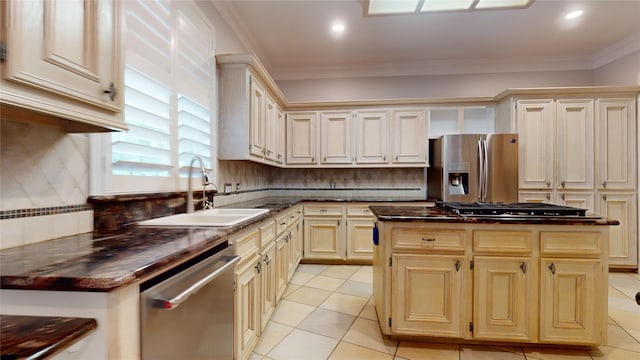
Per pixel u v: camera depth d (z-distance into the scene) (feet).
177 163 6.30
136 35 5.01
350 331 6.86
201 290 3.62
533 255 5.88
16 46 2.34
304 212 12.43
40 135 3.60
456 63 13.42
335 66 13.91
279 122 12.31
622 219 11.15
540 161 11.43
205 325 3.72
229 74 8.20
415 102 12.71
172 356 3.02
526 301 5.89
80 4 2.93
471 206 6.92
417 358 5.83
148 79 5.32
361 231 12.22
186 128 6.64
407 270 6.12
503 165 11.41
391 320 6.20
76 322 2.20
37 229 3.53
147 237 3.86
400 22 10.03
